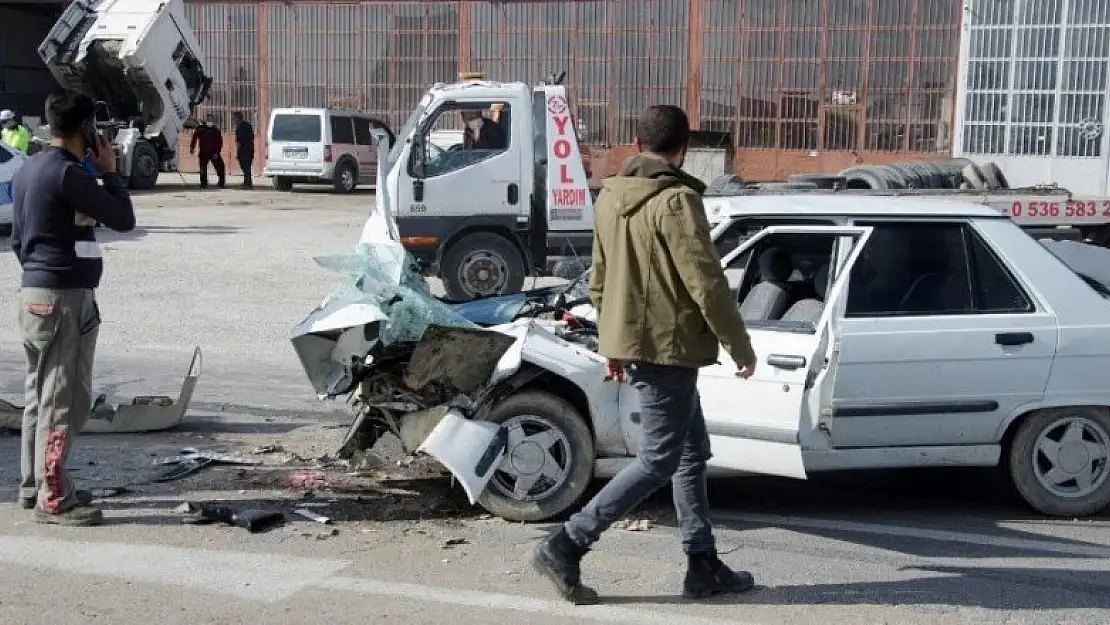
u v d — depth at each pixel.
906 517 6.00
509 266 13.16
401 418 5.71
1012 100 25.30
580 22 29.84
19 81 37.31
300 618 4.41
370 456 6.04
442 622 4.39
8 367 9.22
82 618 4.38
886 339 5.70
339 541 5.30
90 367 5.43
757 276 6.60
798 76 28.23
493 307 6.53
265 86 32.97
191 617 4.40
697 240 4.23
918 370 5.72
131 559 5.01
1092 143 24.62
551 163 12.98
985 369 5.78
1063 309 5.89
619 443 5.68
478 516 5.71
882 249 5.95
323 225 20.83
